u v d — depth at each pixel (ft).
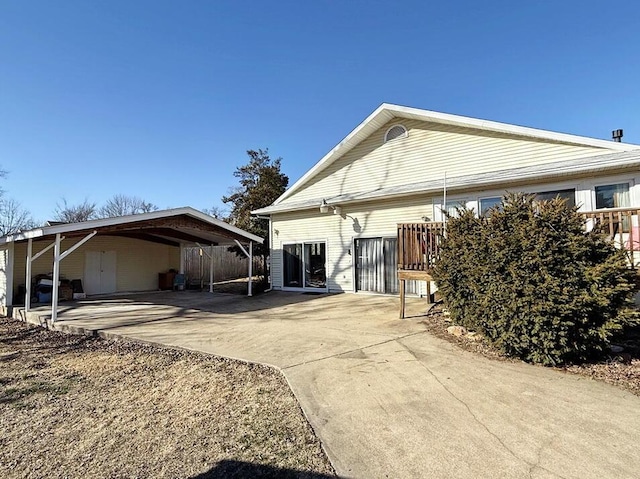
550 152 32.83
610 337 15.85
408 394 13.60
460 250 19.40
